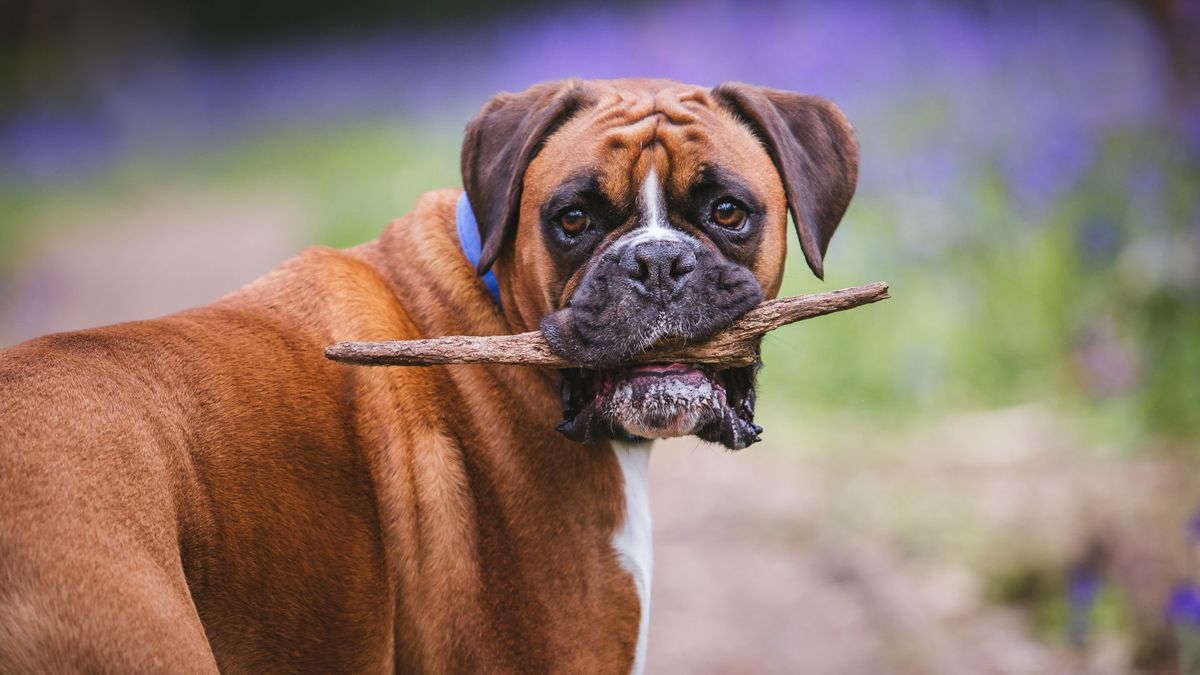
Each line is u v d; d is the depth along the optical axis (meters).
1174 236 10.05
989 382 10.31
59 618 3.40
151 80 38.84
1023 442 9.38
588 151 4.57
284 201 24.97
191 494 3.94
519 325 4.80
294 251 18.83
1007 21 15.90
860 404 10.62
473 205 4.80
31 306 17.03
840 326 11.08
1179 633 6.50
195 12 44.88
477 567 4.44
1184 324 9.34
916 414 10.25
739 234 4.63
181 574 3.74
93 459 3.66
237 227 23.27
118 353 4.05
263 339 4.44
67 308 17.00
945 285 11.03
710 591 7.97
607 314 4.28
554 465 4.55
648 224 4.54
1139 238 10.28
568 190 4.53
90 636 3.41
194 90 39.28
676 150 4.57
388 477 4.41
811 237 4.76
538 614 4.44
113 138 33.16
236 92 38.47
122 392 3.90
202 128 35.28
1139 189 10.76
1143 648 6.62
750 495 9.41
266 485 4.13
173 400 4.04
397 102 31.67
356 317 4.61
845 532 8.52
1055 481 8.54
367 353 4.04
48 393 3.74
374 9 43.84
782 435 10.36
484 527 4.48
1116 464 8.56
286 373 4.37
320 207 20.05
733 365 4.45
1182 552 7.00
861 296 4.37
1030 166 11.73
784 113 5.00
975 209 11.46
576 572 4.50
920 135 13.45
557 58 21.64
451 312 4.80
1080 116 13.13
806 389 10.91
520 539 4.48
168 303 17.19
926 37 15.73
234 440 4.11
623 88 4.91
